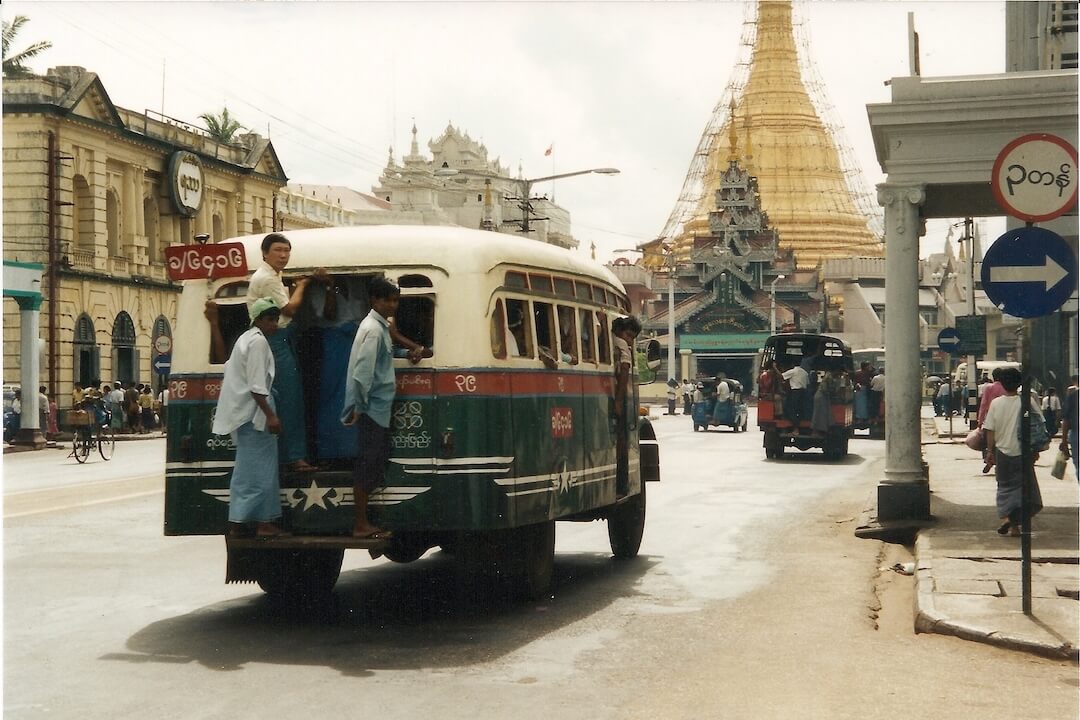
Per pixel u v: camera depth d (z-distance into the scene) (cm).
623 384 1180
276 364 881
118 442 4053
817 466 2691
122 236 5044
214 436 914
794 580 1138
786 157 13788
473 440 866
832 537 1461
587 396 1065
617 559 1280
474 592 1010
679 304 11500
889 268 1509
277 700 687
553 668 770
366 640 854
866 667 776
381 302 859
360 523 861
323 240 906
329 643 843
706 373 11388
